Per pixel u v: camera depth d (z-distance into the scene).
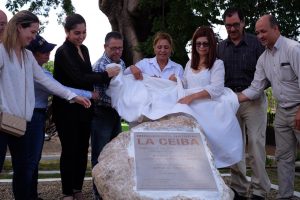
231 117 4.88
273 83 5.38
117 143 4.37
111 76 5.15
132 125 4.98
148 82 5.18
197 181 4.02
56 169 9.27
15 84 4.14
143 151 4.25
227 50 5.74
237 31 5.57
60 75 5.30
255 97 5.46
